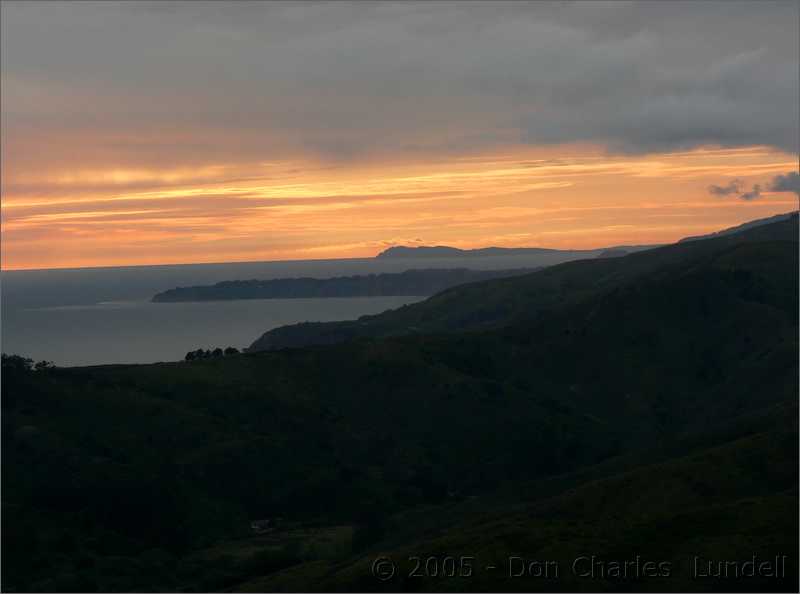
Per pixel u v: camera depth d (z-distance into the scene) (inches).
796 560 2610.7
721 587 2527.1
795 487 3597.4
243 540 4466.0
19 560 3654.0
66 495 4311.0
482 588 2647.6
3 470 4436.5
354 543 4493.1
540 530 3006.9
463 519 4562.0
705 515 3036.4
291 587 3095.5
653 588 2571.4
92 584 3540.8
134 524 4288.9
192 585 3722.9
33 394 5388.8
